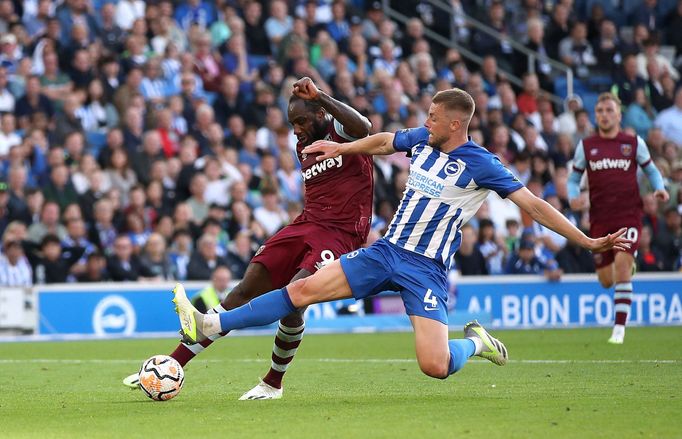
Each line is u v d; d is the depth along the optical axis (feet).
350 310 107.96
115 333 100.53
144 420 38.65
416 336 42.73
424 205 43.01
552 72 152.46
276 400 45.52
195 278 103.76
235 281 105.40
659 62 153.38
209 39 127.54
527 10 156.66
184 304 42.19
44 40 119.44
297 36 130.41
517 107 143.23
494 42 152.76
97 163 111.24
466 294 110.01
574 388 49.03
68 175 106.22
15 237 99.30
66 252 101.55
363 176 48.39
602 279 83.61
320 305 106.93
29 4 126.00
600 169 79.77
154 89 121.70
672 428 34.96
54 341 94.99
